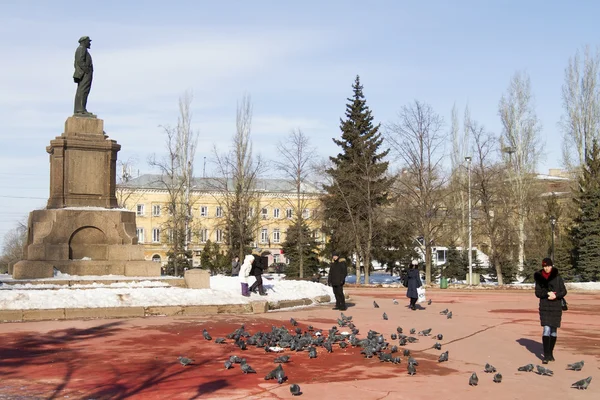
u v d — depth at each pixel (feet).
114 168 84.89
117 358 40.52
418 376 36.60
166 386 32.83
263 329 55.42
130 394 31.04
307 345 45.57
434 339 52.29
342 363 40.16
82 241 79.97
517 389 33.53
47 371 36.29
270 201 293.23
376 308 81.05
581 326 64.90
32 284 70.54
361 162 175.52
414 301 80.59
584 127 196.13
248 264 72.49
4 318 56.85
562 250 186.80
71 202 81.76
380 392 32.17
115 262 79.30
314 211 201.16
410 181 164.96
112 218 81.20
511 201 176.86
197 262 287.48
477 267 202.08
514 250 192.65
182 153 214.90
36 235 78.54
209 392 31.55
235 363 38.86
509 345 49.90
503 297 111.75
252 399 30.19
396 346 45.83
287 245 207.82
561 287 41.98
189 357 41.14
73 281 72.54
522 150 191.42
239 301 70.28
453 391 32.76
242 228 203.00
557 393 32.71
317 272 203.51
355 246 174.09
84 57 85.46
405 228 171.42
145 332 51.75
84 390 31.78
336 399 30.40
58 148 81.82
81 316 60.03
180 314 64.95
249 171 232.12
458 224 171.12
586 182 185.78
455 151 207.62
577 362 39.75
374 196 172.65
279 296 77.82
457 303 94.43
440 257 255.50
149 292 66.69
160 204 293.84
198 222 278.05
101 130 84.69
